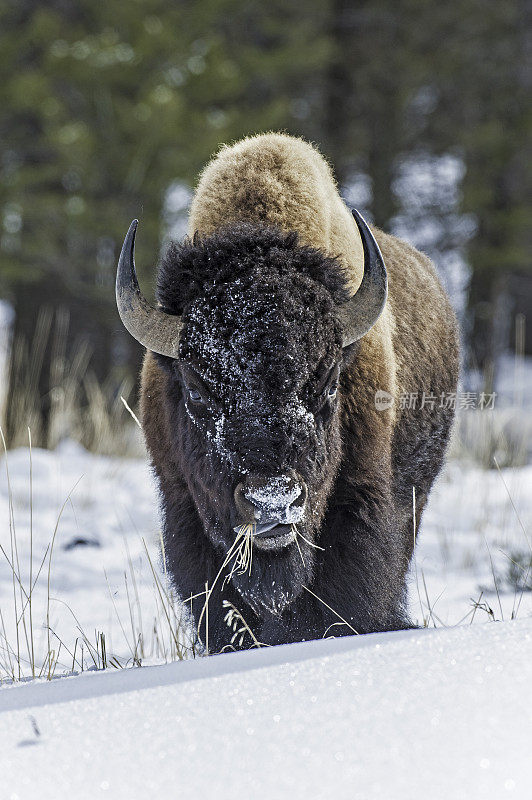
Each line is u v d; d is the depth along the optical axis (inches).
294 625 569.3
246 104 2354.8
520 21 2581.2
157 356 575.5
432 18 2476.6
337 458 556.1
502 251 2401.6
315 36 2379.4
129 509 1085.8
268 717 295.0
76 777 267.4
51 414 1449.3
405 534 711.7
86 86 2080.5
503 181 2512.3
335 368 530.0
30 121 2164.1
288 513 470.9
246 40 2447.1
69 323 2034.9
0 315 2404.0
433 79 2455.7
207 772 262.7
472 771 246.4
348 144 2351.1
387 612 598.2
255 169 623.2
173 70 2135.8
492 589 805.9
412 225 2438.5
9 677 559.8
